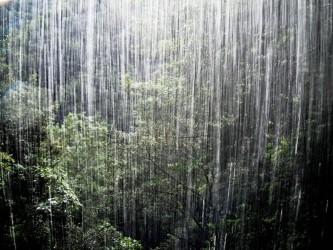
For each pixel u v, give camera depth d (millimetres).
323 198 11898
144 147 13797
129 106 15883
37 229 9547
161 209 14094
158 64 17703
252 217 12812
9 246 9164
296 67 12836
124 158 13805
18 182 9930
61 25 18656
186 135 14078
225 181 13641
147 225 14367
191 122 14234
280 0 13242
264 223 12555
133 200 13758
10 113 12273
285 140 12617
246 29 13992
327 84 12305
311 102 12406
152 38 18016
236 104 13867
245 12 14016
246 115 13711
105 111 17562
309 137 12148
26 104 12906
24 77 16000
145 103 14453
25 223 9508
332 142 12070
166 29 17234
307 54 12641
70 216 10328
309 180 12047
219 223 13375
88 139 13719
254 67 13734
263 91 13531
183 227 14352
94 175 13469
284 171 12312
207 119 14234
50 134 12523
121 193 13680
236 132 13836
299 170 12125
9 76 13836
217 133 13922
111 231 11852
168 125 14180
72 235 10328
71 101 18000
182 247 14438
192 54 15266
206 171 13906
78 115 15484
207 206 13742
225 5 14648
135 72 18297
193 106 14406
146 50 18172
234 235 13000
